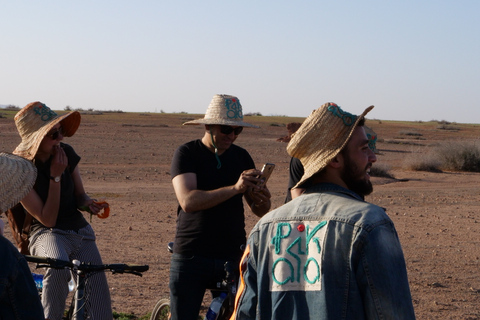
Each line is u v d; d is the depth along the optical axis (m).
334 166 2.40
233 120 4.17
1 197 2.56
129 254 8.75
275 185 19.09
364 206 2.19
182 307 4.09
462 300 6.87
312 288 2.15
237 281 3.85
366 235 2.09
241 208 4.28
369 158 2.44
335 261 2.12
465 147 27.22
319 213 2.24
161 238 10.11
